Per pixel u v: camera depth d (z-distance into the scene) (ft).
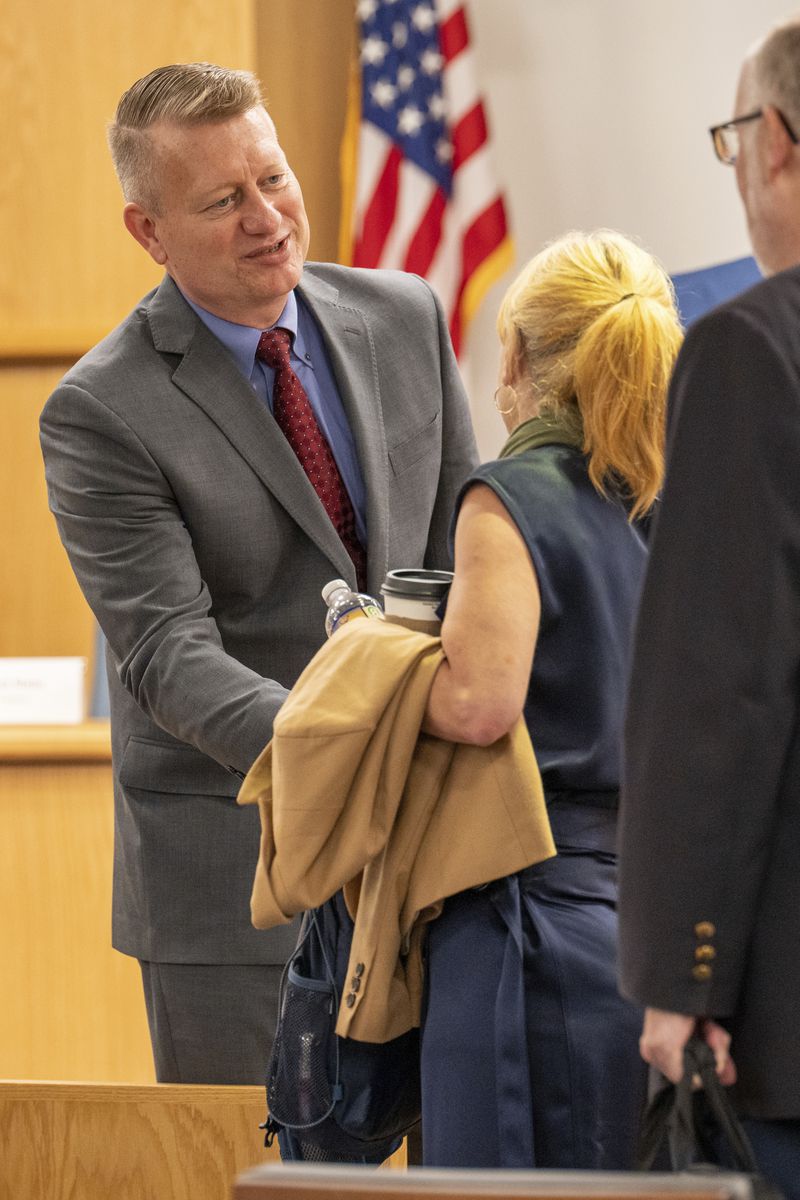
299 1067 18.20
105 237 38.04
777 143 14.10
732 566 12.95
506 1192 11.30
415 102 39.91
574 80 41.39
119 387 23.00
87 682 39.32
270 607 23.32
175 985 23.91
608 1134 15.84
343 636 17.03
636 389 16.55
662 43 41.01
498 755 16.28
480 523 16.28
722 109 40.93
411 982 17.31
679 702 13.03
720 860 12.95
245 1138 23.13
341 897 18.29
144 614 22.36
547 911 16.34
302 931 18.85
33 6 37.73
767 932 13.30
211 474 22.82
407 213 39.63
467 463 24.98
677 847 12.98
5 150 38.06
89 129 37.81
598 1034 15.90
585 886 16.51
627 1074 15.96
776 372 13.08
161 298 23.68
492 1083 15.83
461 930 16.55
